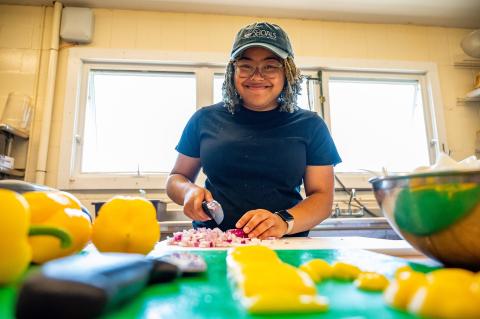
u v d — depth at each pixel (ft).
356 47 6.78
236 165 3.11
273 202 3.05
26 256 0.92
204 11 6.43
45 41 6.01
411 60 6.86
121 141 6.33
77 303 0.62
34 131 5.70
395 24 6.96
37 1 6.02
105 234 1.32
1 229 0.86
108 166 6.19
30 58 5.94
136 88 6.48
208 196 2.66
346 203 6.11
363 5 6.36
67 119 5.78
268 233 2.39
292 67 3.26
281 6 6.34
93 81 6.30
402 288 0.76
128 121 6.40
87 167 6.07
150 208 1.45
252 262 1.08
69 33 5.93
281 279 0.85
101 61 6.18
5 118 5.53
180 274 1.05
